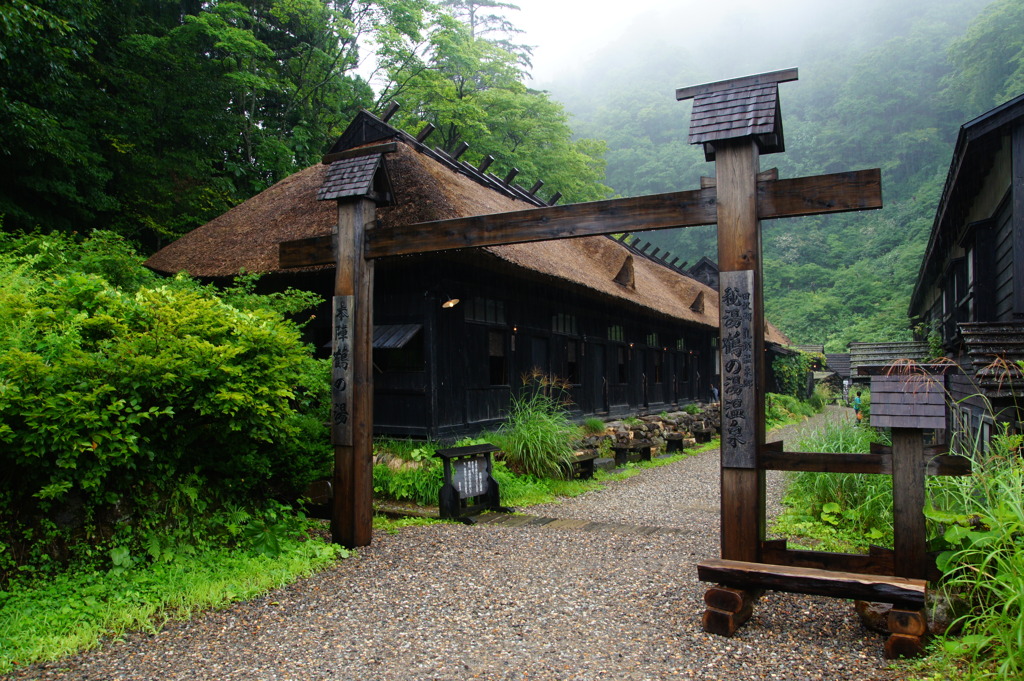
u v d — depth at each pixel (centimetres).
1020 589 279
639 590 441
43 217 1188
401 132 1073
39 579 385
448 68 2306
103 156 1343
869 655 332
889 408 366
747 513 392
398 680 316
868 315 4972
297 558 485
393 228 542
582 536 595
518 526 642
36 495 367
